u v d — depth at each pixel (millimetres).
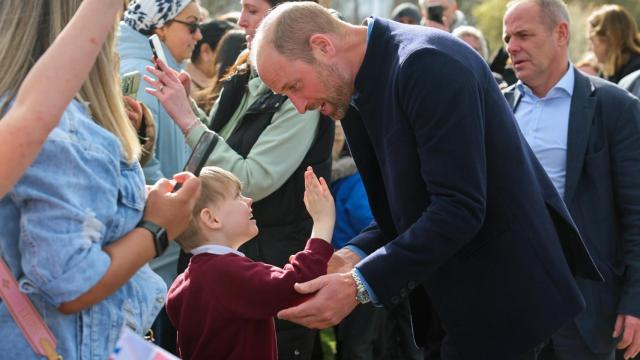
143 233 2465
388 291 3078
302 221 4410
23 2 2412
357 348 5285
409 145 3146
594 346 4500
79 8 2240
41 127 2125
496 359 3295
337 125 5383
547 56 4527
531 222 3256
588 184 4480
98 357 2418
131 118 3820
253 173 4242
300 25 3234
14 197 2264
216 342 3379
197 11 4871
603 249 4477
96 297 2354
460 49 3170
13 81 2365
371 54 3227
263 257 4328
